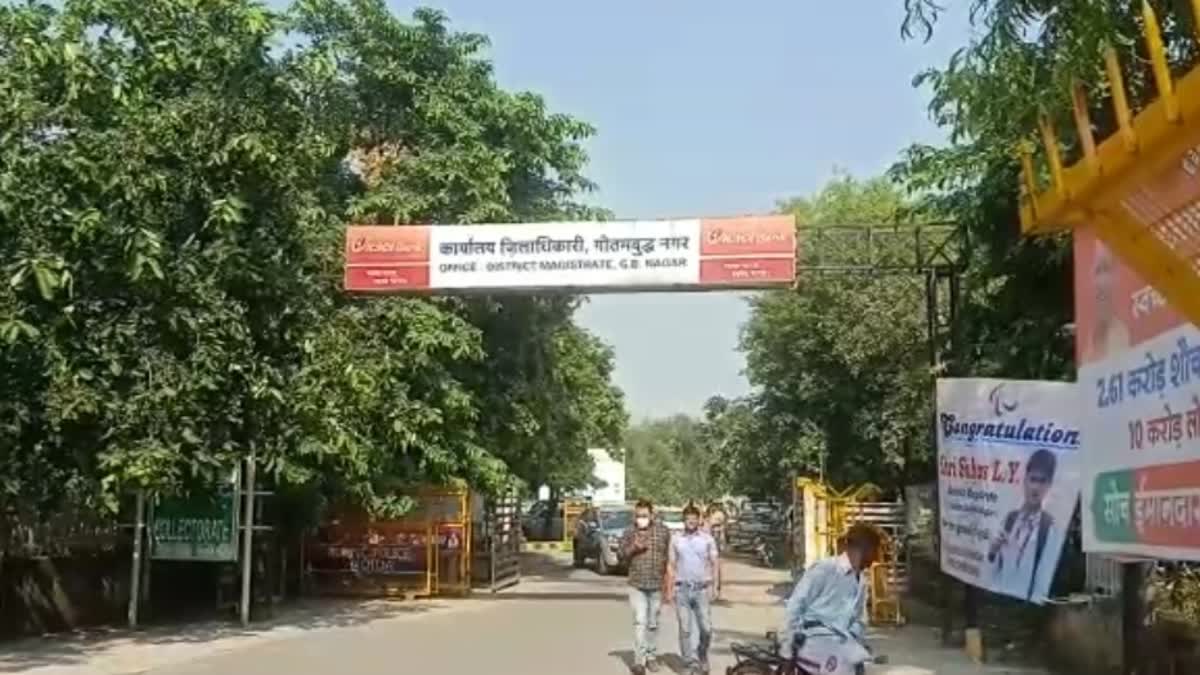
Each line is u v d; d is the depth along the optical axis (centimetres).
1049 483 1398
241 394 1875
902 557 2292
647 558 1534
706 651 1527
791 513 3212
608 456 8331
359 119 2694
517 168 2898
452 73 2759
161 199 1777
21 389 1684
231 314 1819
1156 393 727
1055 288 1622
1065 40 773
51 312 1664
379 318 2391
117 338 1734
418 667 1550
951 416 1544
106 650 1692
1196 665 1127
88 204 1653
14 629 1780
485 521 2981
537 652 1714
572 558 4572
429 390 2545
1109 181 392
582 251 2227
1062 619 1526
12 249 1595
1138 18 743
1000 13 841
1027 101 811
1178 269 402
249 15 1823
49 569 1869
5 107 1574
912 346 2958
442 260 2261
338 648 1755
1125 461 780
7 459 1698
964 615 1777
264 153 1816
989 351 1759
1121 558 906
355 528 2741
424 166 2602
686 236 2205
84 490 1789
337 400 1986
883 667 1554
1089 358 855
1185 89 325
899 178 1748
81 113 1683
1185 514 680
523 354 3070
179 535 2062
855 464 3291
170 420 1762
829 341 3112
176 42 1803
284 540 2525
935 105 1277
